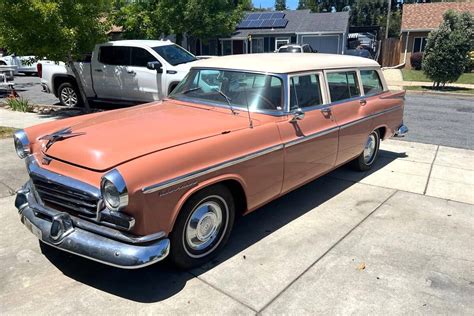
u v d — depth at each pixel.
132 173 2.97
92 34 10.06
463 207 5.10
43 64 11.75
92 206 3.12
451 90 17.75
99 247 3.07
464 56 17.61
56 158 3.38
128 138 3.46
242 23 35.19
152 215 3.09
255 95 4.31
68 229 3.22
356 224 4.58
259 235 4.29
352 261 3.80
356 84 5.75
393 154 7.50
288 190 4.56
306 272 3.62
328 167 5.20
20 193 3.67
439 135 9.16
